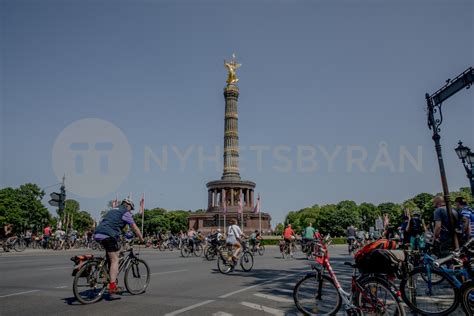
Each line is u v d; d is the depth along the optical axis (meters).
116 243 11.56
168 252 42.44
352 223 133.12
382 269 8.83
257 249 37.56
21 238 40.53
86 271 11.10
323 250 9.87
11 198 94.50
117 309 10.22
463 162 21.84
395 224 137.00
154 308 10.38
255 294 12.73
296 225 165.50
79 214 162.38
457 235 13.23
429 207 105.75
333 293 9.59
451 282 9.78
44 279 16.09
